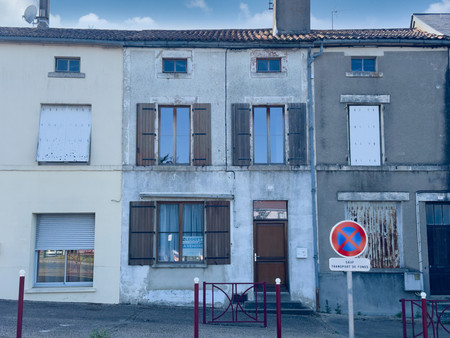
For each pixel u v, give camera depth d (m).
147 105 12.16
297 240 11.81
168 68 12.48
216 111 12.24
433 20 14.68
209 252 11.71
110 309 10.88
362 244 7.01
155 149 12.09
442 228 12.19
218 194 11.89
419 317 11.44
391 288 11.63
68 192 11.78
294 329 9.56
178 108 12.43
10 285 11.39
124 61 12.30
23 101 11.98
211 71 12.36
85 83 12.16
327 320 10.73
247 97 12.29
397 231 11.98
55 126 11.98
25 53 12.12
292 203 11.95
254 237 12.02
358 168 12.01
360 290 11.63
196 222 12.09
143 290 11.61
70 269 11.86
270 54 12.45
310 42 12.31
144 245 11.69
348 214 12.04
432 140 12.22
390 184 12.00
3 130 11.86
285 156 12.24
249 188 11.99
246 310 11.34
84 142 11.95
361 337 9.19
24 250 11.52
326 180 12.02
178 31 14.35
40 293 11.41
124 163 11.97
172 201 11.97
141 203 11.82
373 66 12.61
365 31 14.38
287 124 12.22
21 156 11.80
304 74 12.37
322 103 12.27
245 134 12.14
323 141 12.14
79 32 13.31
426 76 12.42
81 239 11.91
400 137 12.20
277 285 7.87
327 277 11.67
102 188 11.86
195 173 12.01
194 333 7.95
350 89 12.31
